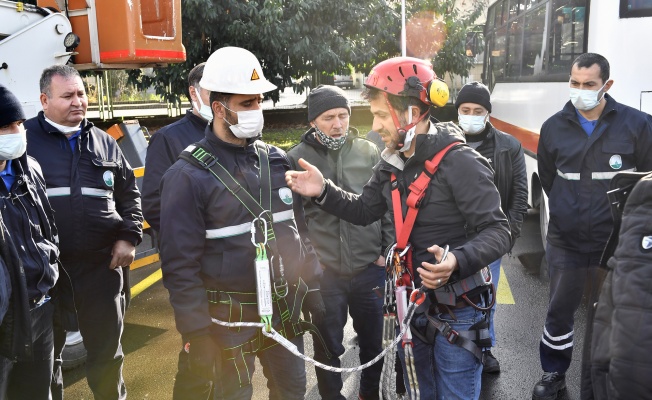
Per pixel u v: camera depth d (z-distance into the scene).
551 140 3.89
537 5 7.67
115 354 3.53
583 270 3.79
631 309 1.75
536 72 7.63
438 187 2.38
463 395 2.46
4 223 2.69
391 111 2.36
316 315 2.79
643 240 1.77
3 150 2.63
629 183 1.96
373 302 3.43
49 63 4.64
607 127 3.70
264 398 3.97
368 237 3.32
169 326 5.17
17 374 2.89
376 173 2.71
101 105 11.45
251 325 2.47
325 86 3.34
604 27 5.17
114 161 3.50
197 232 2.44
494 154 4.05
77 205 3.32
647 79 5.05
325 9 13.38
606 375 1.85
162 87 13.41
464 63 16.06
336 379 3.37
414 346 2.49
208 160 2.47
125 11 5.01
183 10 12.29
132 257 3.54
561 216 3.81
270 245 2.51
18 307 2.63
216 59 2.48
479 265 2.24
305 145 3.42
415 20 15.61
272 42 12.67
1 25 4.41
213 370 2.43
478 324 2.42
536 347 4.68
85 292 3.40
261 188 2.55
